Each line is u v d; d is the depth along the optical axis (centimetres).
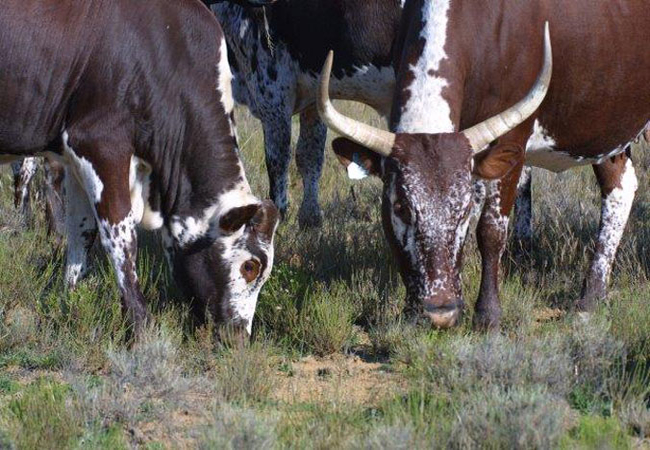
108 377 927
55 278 1168
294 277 1124
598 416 811
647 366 919
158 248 1232
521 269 1238
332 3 1345
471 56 1013
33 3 992
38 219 1380
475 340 970
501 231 1046
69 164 1044
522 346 904
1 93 994
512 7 1034
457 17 1004
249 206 989
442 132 941
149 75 1002
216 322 1030
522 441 734
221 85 1030
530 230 1272
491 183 1038
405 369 951
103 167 1002
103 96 995
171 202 1034
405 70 1002
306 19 1373
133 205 1033
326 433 768
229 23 1452
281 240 1320
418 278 892
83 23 995
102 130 997
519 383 855
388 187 910
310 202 1455
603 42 1105
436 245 884
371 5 1320
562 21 1075
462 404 805
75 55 996
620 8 1121
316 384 933
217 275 1026
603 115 1138
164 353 924
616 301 1087
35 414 797
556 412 765
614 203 1182
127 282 1012
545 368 866
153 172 1032
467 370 872
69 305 1029
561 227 1353
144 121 1008
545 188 1533
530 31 1043
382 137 915
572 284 1203
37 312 1047
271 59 1424
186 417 849
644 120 1184
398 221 900
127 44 997
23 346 998
